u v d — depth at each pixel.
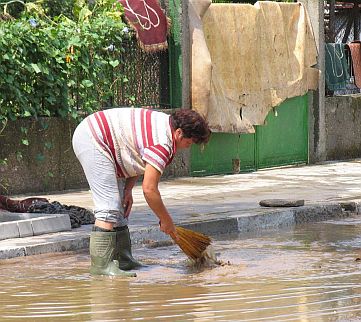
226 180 27.66
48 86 24.56
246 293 13.10
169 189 25.30
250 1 36.66
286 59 31.05
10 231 16.88
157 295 13.03
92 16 27.36
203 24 28.44
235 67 29.19
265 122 30.36
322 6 32.62
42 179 24.78
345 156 34.72
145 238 17.86
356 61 35.28
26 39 23.91
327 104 33.50
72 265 15.52
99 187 14.69
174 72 28.44
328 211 21.81
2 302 12.66
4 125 23.56
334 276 14.41
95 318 11.66
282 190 25.02
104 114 14.67
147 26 27.36
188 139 14.35
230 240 18.45
